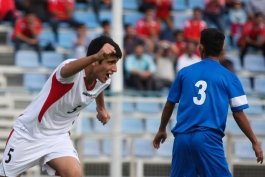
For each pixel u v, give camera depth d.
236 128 41.97
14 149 19.78
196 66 21.36
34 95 35.69
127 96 36.25
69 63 18.06
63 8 53.69
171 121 40.12
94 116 39.72
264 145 36.19
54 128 19.75
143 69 46.56
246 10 59.03
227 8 58.97
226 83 20.95
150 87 46.25
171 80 47.41
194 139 20.56
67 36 53.72
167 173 35.44
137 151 37.22
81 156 34.12
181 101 21.19
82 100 19.22
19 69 50.19
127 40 47.56
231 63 49.94
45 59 51.03
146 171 35.22
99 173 35.31
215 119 20.69
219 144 20.73
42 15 53.56
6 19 53.62
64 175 19.23
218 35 21.42
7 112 36.22
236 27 57.91
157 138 22.12
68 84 18.77
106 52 17.14
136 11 58.44
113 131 34.16
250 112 45.97
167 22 54.34
